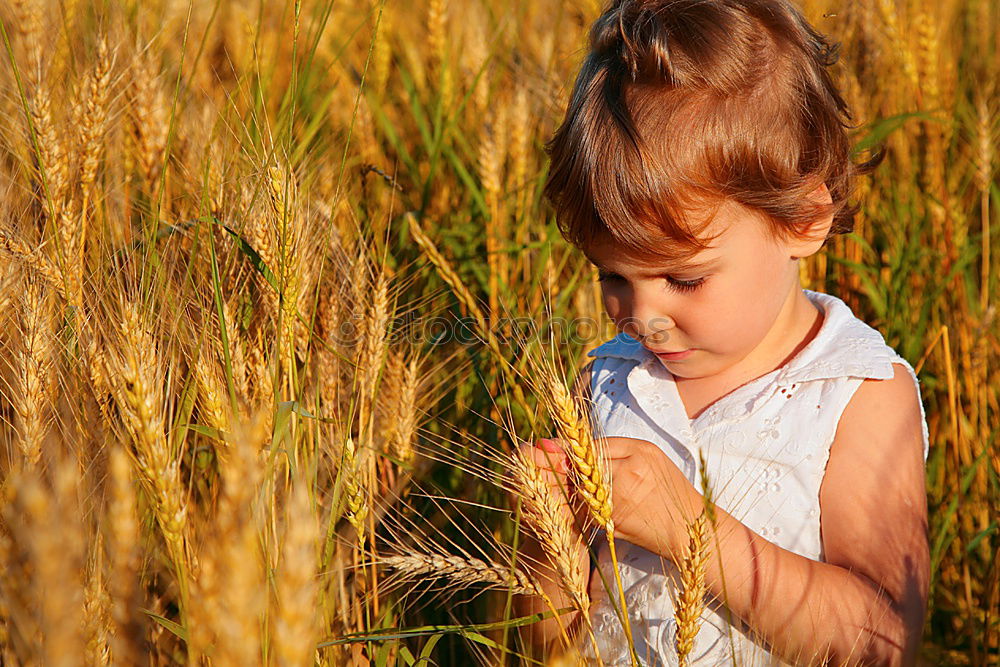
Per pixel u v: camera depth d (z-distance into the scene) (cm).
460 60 427
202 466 229
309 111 330
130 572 131
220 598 115
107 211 254
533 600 192
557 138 190
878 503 175
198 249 222
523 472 150
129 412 136
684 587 141
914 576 171
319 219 229
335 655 182
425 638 229
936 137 350
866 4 374
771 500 181
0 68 261
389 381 235
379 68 424
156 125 279
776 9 189
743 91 173
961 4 478
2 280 203
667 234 167
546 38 414
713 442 188
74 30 312
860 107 344
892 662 165
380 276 217
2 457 187
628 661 191
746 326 177
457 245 339
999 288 334
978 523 282
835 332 191
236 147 237
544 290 306
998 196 347
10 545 134
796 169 178
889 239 359
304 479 167
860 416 179
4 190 239
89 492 171
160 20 353
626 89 176
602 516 141
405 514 241
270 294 201
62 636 108
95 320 187
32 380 175
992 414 305
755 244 173
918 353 306
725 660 181
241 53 380
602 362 224
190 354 188
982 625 258
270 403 183
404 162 388
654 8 184
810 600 163
